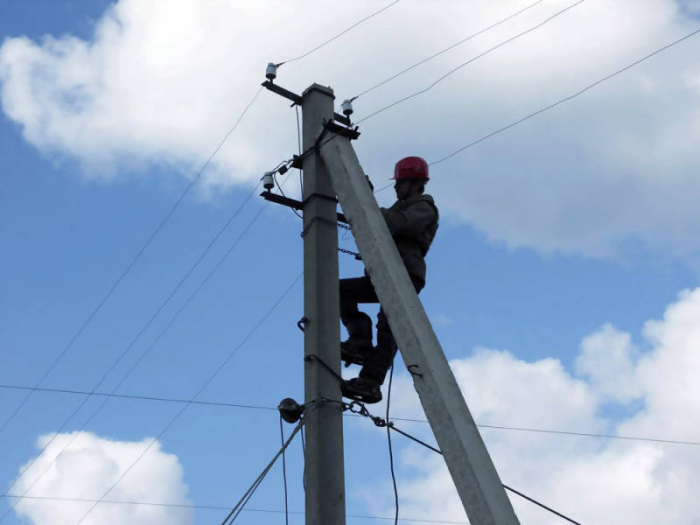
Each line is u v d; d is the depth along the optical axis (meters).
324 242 8.32
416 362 6.65
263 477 7.68
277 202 8.82
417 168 8.43
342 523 7.31
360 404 7.77
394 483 7.67
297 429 7.66
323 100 8.98
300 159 8.79
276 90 9.03
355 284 8.27
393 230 7.91
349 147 8.30
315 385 7.70
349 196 7.77
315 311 7.98
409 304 6.94
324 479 7.38
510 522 5.87
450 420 6.30
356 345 8.12
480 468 6.09
